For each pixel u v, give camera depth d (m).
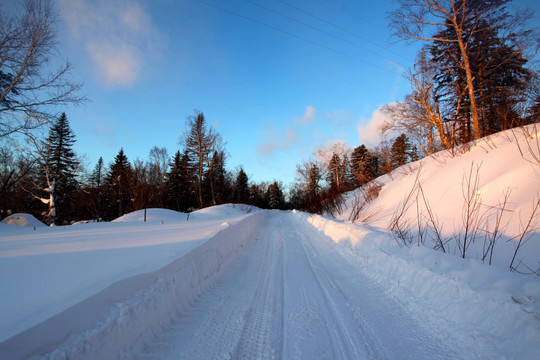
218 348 2.55
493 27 14.83
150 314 2.76
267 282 4.56
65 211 31.70
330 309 3.42
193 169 41.84
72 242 5.98
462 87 18.19
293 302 3.67
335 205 17.38
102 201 35.94
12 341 1.66
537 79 14.05
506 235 4.17
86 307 2.24
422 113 18.39
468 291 2.90
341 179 43.62
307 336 2.79
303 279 4.68
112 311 2.39
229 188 48.34
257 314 3.31
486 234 4.54
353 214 12.45
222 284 4.44
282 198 72.31
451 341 2.55
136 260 3.88
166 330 2.85
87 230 9.19
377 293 3.90
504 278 2.77
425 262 3.82
